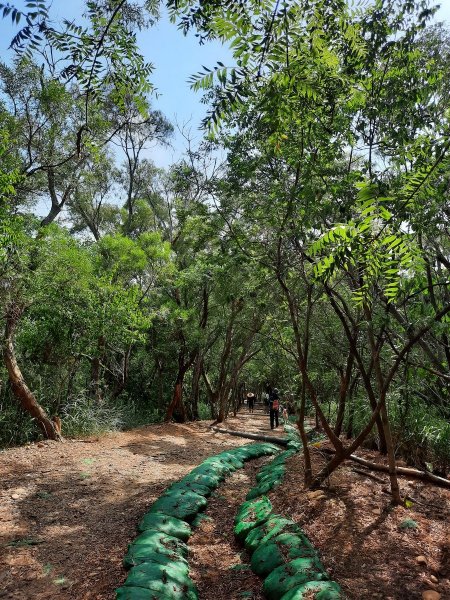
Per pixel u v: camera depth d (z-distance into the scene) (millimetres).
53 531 5238
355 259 2783
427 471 6113
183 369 16266
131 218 18578
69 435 10766
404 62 4344
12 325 9633
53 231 10695
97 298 10977
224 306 16500
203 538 5145
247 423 17312
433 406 6383
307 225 4734
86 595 3783
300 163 4672
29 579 4129
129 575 3818
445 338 5355
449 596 3492
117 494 6648
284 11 2021
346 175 4848
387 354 6395
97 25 2385
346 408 9289
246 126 4684
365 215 2652
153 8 2564
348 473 6477
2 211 7117
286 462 7586
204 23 2248
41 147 9586
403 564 3947
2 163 8078
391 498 5426
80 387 13023
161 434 12469
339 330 8461
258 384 34438
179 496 6059
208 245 11430
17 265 8602
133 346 16609
